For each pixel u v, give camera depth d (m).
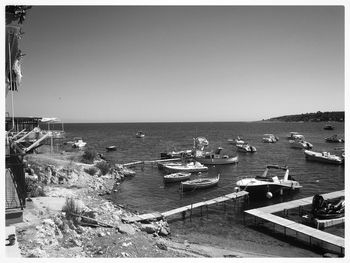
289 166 56.91
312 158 62.94
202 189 38.00
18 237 13.29
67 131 195.38
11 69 21.08
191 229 23.61
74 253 13.80
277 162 61.94
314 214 24.48
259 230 23.50
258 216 24.31
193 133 167.38
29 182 23.39
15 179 16.20
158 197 34.28
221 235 22.42
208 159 58.34
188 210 27.48
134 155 72.81
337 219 23.89
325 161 60.31
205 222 25.30
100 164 44.62
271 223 24.95
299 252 19.55
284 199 33.41
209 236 22.16
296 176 47.25
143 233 20.09
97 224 18.67
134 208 29.50
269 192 33.28
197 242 20.78
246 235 22.45
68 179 33.34
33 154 43.91
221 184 41.03
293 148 87.81
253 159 66.56
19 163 16.62
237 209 29.05
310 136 127.81
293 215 26.44
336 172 50.56
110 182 40.06
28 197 20.55
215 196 34.81
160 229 21.97
